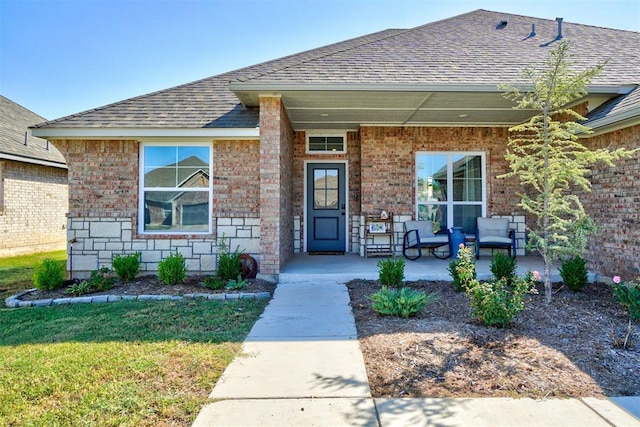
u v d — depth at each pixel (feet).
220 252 23.89
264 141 22.02
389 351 11.81
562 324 13.93
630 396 9.09
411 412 8.45
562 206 17.13
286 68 22.48
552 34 29.35
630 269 19.34
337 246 31.86
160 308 16.97
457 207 29.55
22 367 10.73
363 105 23.89
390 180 29.22
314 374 10.37
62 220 44.98
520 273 22.20
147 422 8.11
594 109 22.35
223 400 9.01
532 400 8.95
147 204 25.05
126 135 23.62
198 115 25.09
